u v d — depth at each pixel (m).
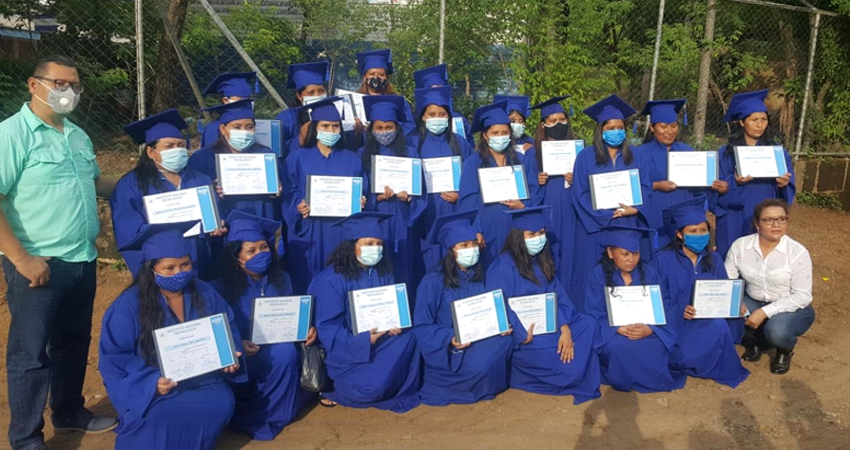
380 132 5.38
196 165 5.02
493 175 5.50
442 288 4.75
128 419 3.73
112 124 8.70
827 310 6.79
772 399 4.81
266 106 10.56
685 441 4.23
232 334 3.99
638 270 5.03
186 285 3.87
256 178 4.87
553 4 9.66
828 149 12.39
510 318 4.78
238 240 4.34
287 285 4.60
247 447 4.15
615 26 11.34
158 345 3.70
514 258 4.91
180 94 10.43
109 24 8.95
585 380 4.84
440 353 4.64
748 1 10.42
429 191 5.69
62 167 3.73
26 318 3.71
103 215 7.13
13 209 3.63
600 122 5.54
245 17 10.77
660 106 5.85
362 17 10.59
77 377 4.21
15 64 8.05
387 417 4.56
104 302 6.41
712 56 11.69
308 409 4.67
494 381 4.75
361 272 4.67
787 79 12.12
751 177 5.71
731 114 5.98
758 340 5.41
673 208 5.12
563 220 5.96
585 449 4.12
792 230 10.08
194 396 3.83
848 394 4.90
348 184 5.11
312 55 11.26
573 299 5.98
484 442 4.21
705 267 5.21
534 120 9.43
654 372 4.85
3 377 4.98
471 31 9.60
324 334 4.55
